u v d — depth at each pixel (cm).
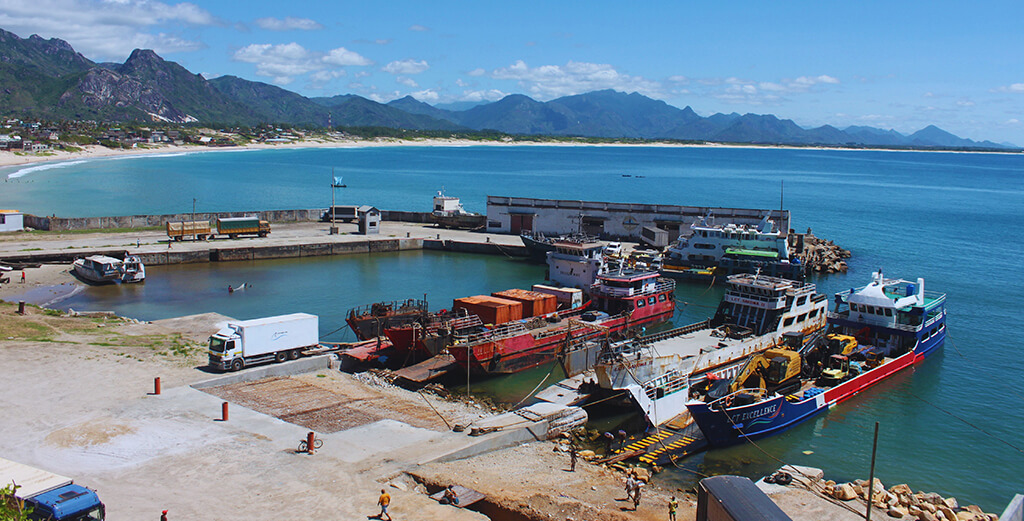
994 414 5050
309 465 3438
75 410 4047
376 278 9300
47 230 11169
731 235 9850
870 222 16588
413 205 18338
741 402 4488
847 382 5203
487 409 4797
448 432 4012
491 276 9538
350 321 6262
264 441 3731
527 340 5778
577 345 5866
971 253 12275
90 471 3284
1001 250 12656
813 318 6650
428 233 12388
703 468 4072
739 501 2347
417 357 5738
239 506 2991
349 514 2945
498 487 3319
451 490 3141
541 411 4431
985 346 6700
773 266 9450
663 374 4838
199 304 7700
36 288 8056
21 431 3716
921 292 6297
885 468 4188
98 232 11194
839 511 3341
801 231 14625
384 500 2883
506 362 5628
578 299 6931
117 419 3934
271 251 10488
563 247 7669
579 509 3112
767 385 5003
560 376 5709
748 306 6116
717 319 6272
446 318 6069
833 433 4659
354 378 5106
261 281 8962
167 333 5953
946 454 4409
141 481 3198
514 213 12250
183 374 4769
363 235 11888
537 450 3997
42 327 5822
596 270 7356
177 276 9119
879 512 3378
